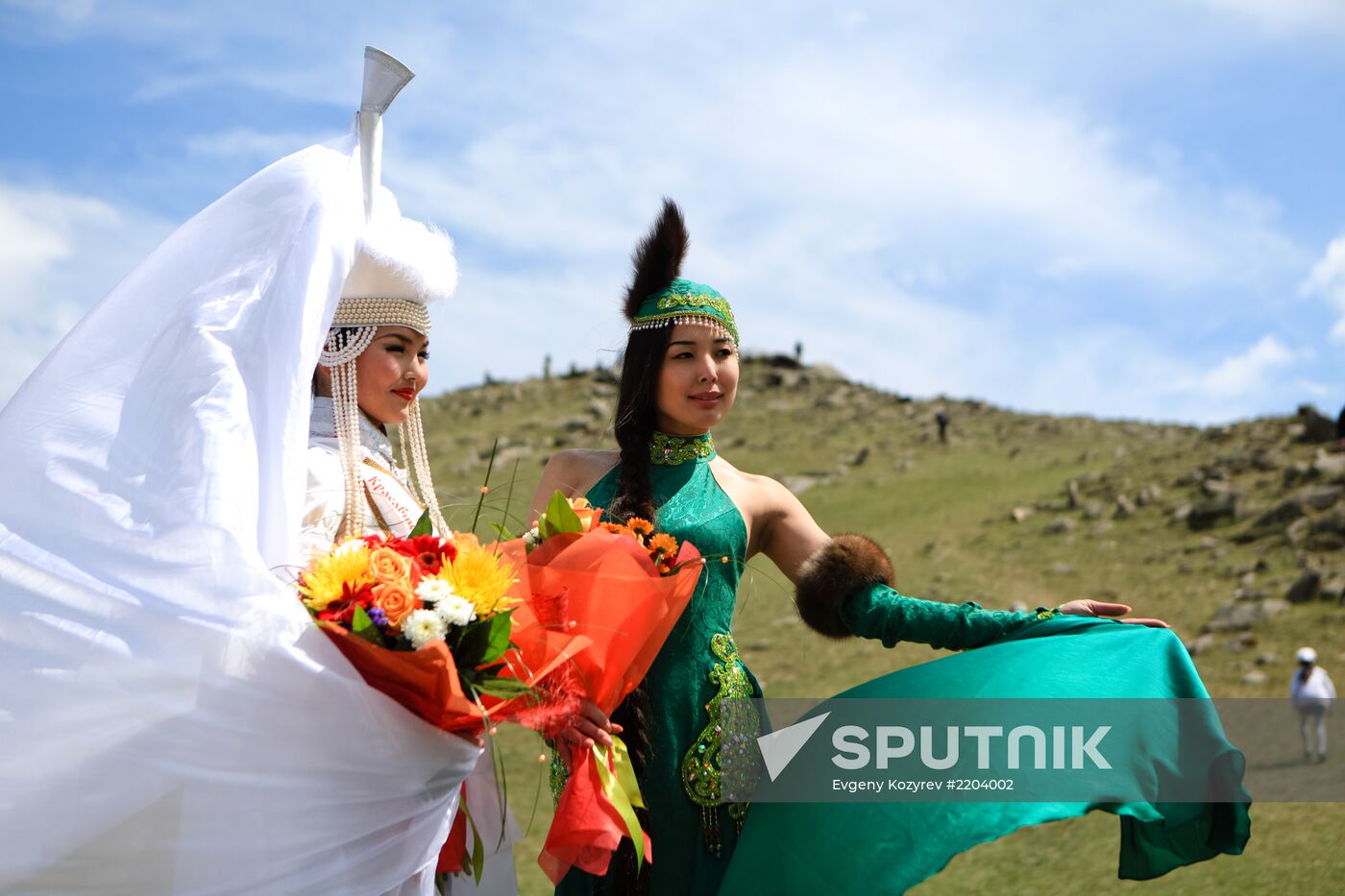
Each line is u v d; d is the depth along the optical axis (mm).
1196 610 22438
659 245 3779
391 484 3318
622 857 3418
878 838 3254
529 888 10930
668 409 3697
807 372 61531
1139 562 25969
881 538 31031
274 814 2531
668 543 3270
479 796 3398
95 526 2611
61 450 2699
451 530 3297
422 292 3355
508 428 51125
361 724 2594
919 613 3660
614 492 3703
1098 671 3443
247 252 2906
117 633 2527
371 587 2658
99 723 2494
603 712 3135
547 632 2957
